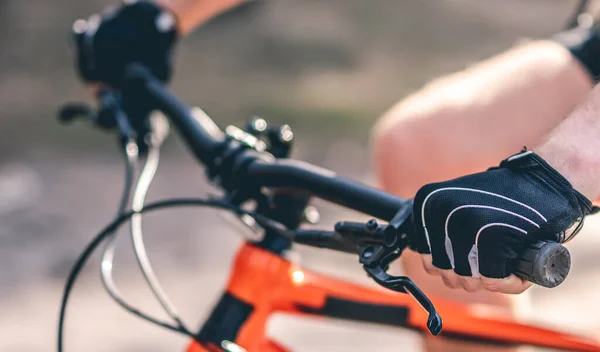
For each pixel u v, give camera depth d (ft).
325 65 22.38
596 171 2.84
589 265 11.72
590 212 2.89
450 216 2.70
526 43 5.49
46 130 17.26
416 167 4.72
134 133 4.34
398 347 9.46
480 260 2.64
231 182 3.73
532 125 4.83
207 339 3.58
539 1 29.04
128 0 4.70
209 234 12.48
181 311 10.20
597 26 5.16
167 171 15.17
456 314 4.08
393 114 4.97
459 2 28.48
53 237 12.38
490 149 4.74
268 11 25.72
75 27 4.85
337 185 3.15
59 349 3.61
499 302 4.67
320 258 11.48
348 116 18.38
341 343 9.54
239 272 3.68
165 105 4.19
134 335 9.71
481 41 25.00
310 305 3.76
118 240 12.17
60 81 20.31
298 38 24.14
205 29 24.40
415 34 25.31
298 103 19.22
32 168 15.30
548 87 4.94
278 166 3.42
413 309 3.91
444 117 4.76
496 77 5.01
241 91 20.02
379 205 2.99
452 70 22.20
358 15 26.43
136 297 10.57
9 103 18.71
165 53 4.68
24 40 22.35
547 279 2.56
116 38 4.56
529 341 4.14
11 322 9.96
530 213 2.67
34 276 11.16
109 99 4.50
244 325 3.61
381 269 2.77
